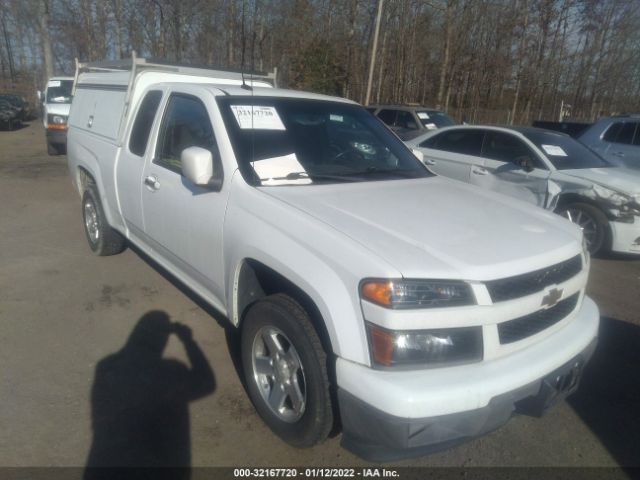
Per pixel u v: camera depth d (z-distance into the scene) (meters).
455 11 25.94
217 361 3.60
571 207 6.20
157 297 4.60
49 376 3.35
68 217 7.32
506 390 2.20
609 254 6.37
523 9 27.48
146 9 18.50
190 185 3.40
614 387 3.50
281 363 2.74
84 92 5.70
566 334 2.58
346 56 23.53
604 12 28.69
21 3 32.41
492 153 7.09
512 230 2.71
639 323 4.48
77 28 27.94
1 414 2.95
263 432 2.90
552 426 3.07
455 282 2.19
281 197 2.87
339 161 3.57
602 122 9.30
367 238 2.39
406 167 3.86
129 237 4.65
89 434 2.82
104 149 4.78
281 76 20.84
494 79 29.16
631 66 29.42
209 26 9.85
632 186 5.86
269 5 15.58
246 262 2.94
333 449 2.79
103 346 3.75
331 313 2.27
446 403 2.08
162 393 3.21
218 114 3.33
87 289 4.72
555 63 29.36
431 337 2.15
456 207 3.02
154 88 4.19
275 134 3.44
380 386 2.09
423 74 29.30
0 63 44.94
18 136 18.31
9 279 4.91
